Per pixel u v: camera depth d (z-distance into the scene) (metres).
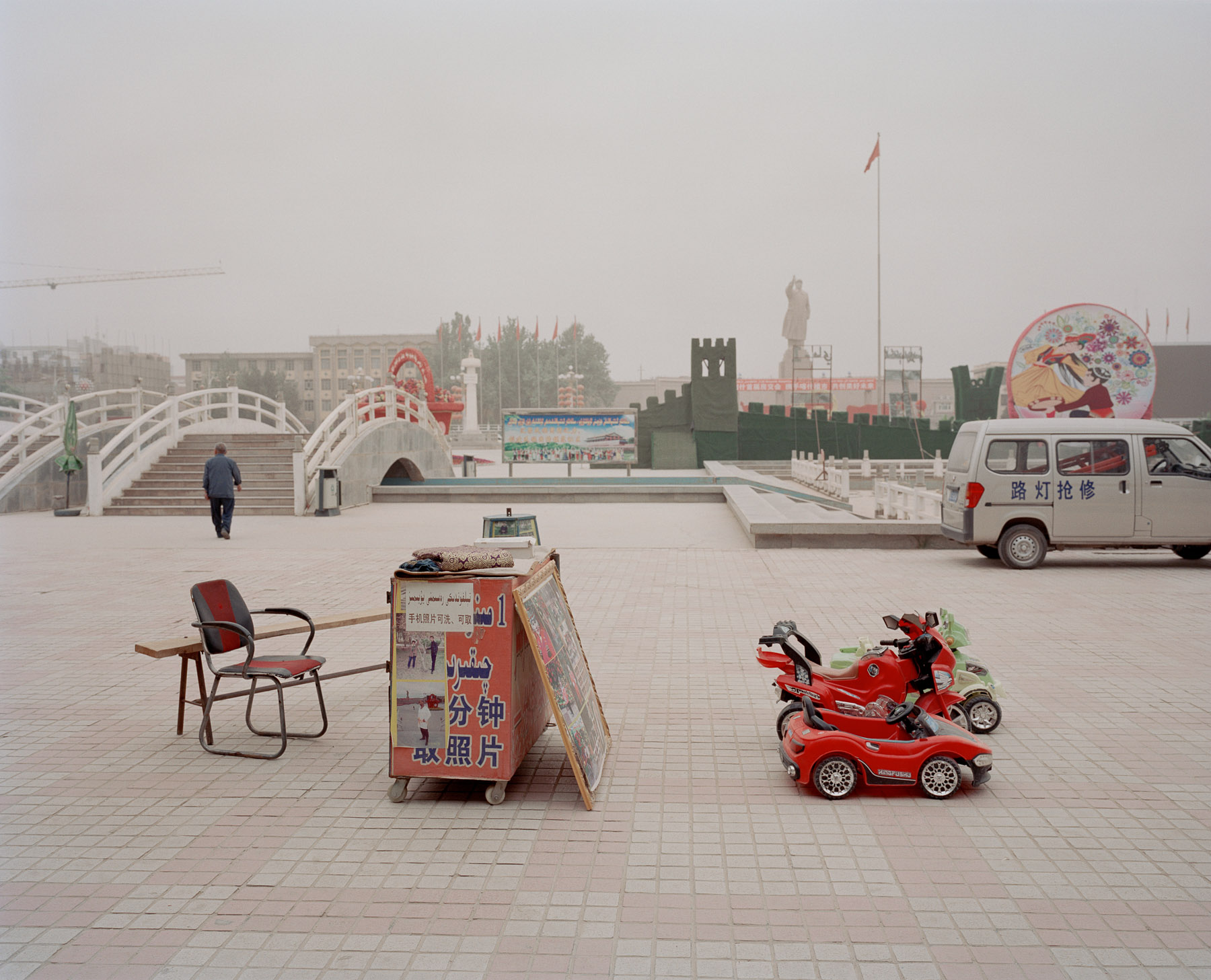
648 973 3.45
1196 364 61.72
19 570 13.45
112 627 9.72
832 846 4.54
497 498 25.41
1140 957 3.53
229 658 8.44
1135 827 4.72
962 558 14.41
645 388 112.88
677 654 8.44
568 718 5.20
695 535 17.64
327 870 4.32
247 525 19.66
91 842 4.65
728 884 4.15
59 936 3.76
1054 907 3.91
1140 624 9.51
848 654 6.58
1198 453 13.06
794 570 13.28
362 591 11.67
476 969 3.48
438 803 5.12
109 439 28.05
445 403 41.22
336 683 7.76
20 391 95.19
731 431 43.38
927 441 45.69
